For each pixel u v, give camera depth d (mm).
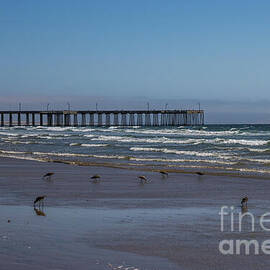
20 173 33938
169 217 16094
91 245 11930
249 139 93312
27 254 10945
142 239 12672
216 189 24859
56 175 32500
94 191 23906
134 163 42875
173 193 23250
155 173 33969
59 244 11961
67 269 9836
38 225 14422
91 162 44344
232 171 35281
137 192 23594
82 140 93312
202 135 115875
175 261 10586
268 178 30391
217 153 55031
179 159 47125
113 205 18984
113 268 9969
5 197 21422
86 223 14859
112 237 12836
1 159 48719
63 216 16141
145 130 160500
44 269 9789
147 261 10555
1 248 11461
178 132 139000
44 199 20812
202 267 10164
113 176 31891
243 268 10109
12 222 14906
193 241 12469
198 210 17766
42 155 54531
